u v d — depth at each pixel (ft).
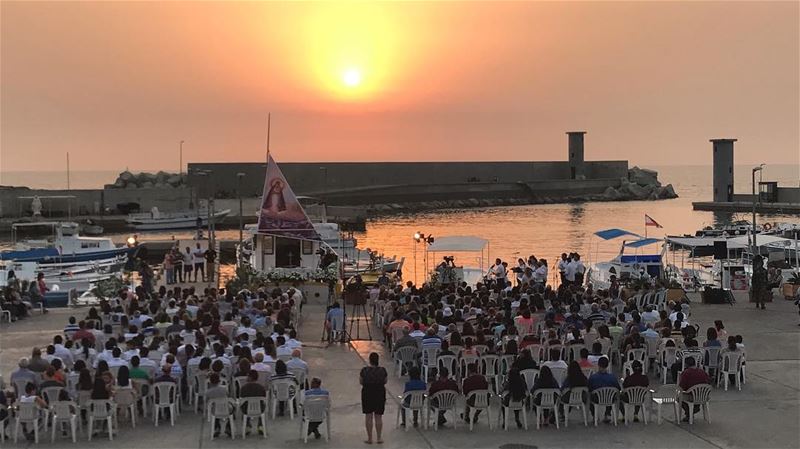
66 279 146.20
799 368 66.23
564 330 65.87
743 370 61.05
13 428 49.24
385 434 49.06
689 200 555.69
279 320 66.33
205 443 47.16
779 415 53.16
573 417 52.54
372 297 92.58
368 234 301.22
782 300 102.12
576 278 101.09
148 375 52.11
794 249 157.17
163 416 51.90
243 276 99.96
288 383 51.62
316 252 111.04
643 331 63.36
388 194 457.27
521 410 50.88
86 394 48.67
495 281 96.43
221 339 57.98
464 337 60.70
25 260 159.74
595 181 545.44
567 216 393.50
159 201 363.76
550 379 49.93
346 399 57.52
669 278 124.98
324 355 71.41
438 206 458.09
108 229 327.67
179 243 119.85
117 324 69.15
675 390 51.37
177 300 79.66
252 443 47.19
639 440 47.93
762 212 384.27
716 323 63.98
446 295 78.84
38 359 52.70
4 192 336.29
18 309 89.97
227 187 404.77
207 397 47.70
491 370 58.23
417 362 62.75
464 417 51.75
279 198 96.48
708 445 47.09
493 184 497.46
